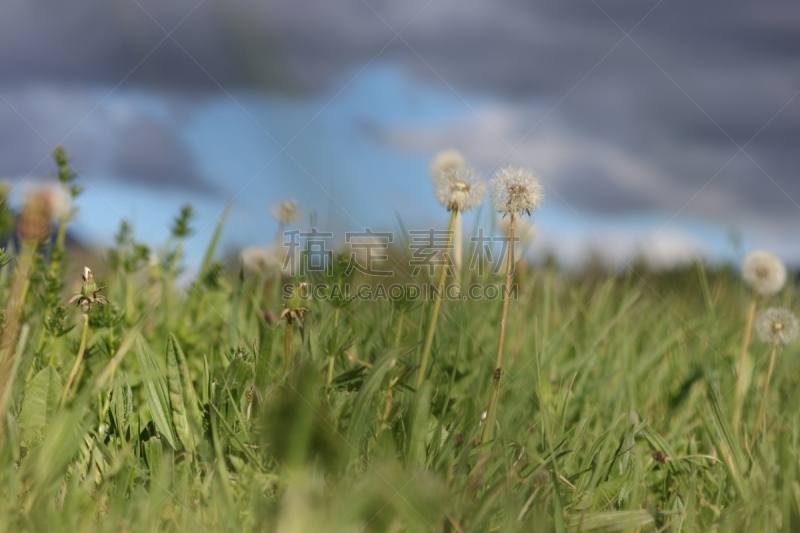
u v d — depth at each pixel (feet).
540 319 6.43
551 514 4.61
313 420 4.61
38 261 5.50
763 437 5.07
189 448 4.79
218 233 6.16
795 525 4.57
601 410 5.50
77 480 4.55
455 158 5.49
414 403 4.73
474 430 4.82
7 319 4.87
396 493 4.46
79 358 4.92
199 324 6.03
